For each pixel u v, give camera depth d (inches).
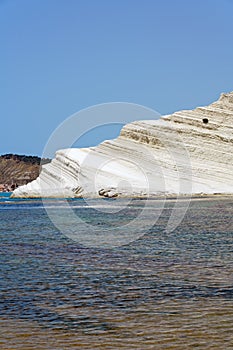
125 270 984.3
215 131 4175.7
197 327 623.5
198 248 1246.3
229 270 954.1
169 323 640.4
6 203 3503.9
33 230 1795.0
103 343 576.7
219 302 732.0
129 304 733.3
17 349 562.9
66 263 1080.2
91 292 809.5
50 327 633.6
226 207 2620.6
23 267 1037.2
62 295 794.2
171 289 816.3
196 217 2108.8
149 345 567.8
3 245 1391.5
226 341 575.5
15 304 741.3
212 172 3922.2
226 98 4397.1
